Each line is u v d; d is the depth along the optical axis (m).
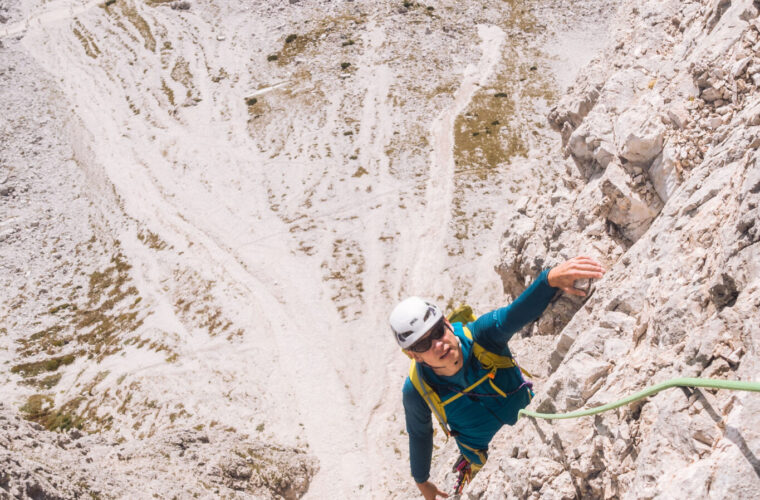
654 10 18.20
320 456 31.08
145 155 59.53
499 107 59.06
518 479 6.85
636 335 7.22
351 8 75.12
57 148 62.59
